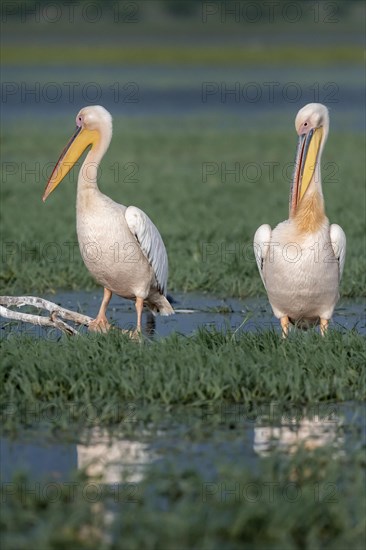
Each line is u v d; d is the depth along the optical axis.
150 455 8.29
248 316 12.61
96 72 73.12
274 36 134.75
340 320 13.12
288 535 6.79
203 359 10.19
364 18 155.75
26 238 19.00
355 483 7.56
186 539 6.75
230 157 34.19
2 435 8.84
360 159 33.06
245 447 8.43
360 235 19.12
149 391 9.62
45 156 33.97
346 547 6.68
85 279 15.63
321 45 111.25
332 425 9.01
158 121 46.56
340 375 10.02
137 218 12.36
